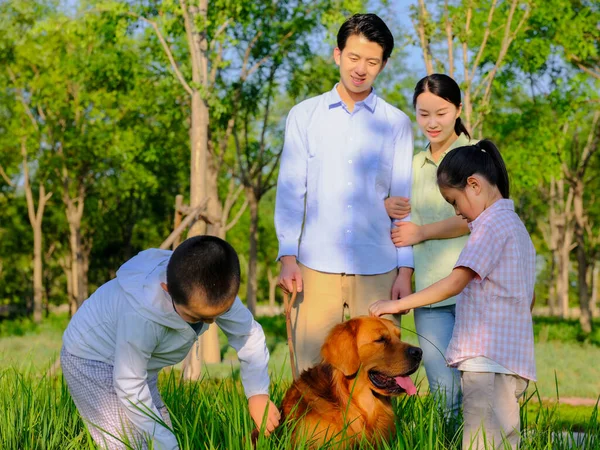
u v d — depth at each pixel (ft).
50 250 111.55
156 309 10.56
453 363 11.61
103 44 62.13
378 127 14.62
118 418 11.41
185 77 53.06
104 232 104.58
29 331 69.26
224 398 13.50
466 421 11.43
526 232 11.85
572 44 53.83
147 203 97.55
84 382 11.29
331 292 14.47
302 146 14.69
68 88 73.10
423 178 15.51
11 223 105.91
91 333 11.31
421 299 11.62
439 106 14.67
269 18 56.65
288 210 14.66
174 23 48.62
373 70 13.99
